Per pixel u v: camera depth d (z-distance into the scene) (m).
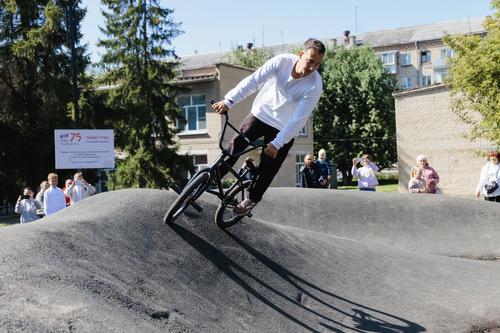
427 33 68.31
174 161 25.45
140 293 4.18
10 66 24.75
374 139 40.16
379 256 7.41
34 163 23.95
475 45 15.77
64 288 3.65
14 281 3.48
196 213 5.86
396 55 67.69
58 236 4.36
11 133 24.20
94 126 24.25
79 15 24.22
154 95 25.77
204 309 4.57
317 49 4.53
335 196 11.48
